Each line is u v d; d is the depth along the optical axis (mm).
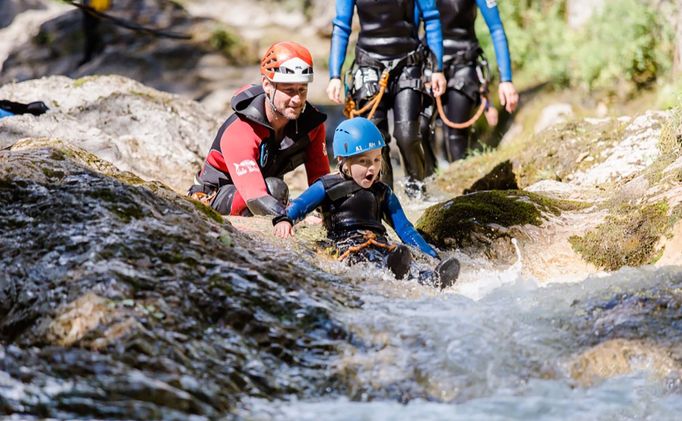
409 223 10227
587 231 10305
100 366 5953
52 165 8438
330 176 9883
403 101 13711
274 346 6719
